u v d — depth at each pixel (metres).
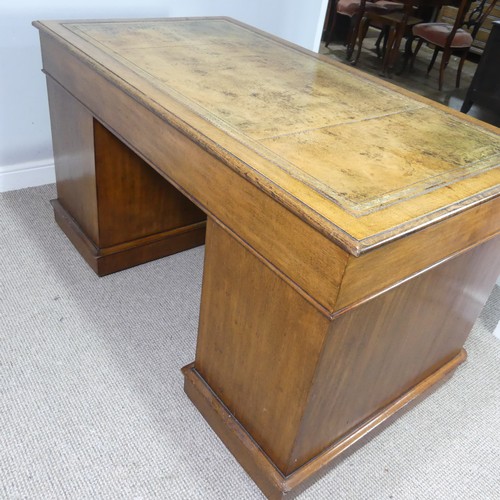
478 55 4.81
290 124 1.08
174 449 1.22
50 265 1.74
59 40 1.41
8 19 1.80
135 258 1.77
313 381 0.92
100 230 1.63
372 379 1.12
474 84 2.92
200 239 1.92
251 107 1.14
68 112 1.56
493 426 1.38
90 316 1.56
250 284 1.00
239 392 1.15
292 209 0.79
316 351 0.89
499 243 1.18
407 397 1.32
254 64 1.44
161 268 1.80
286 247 0.85
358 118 1.16
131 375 1.39
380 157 0.98
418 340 1.17
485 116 3.02
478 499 1.19
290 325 0.93
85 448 1.19
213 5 2.22
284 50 1.61
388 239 0.75
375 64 4.34
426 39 3.75
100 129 1.45
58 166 1.79
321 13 2.54
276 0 2.36
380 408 1.27
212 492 1.14
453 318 1.25
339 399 1.05
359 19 3.99
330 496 1.16
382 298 0.93
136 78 1.20
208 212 1.03
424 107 1.28
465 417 1.39
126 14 2.04
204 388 1.27
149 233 1.77
